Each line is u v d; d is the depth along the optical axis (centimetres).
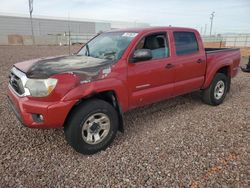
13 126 457
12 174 313
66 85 329
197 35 523
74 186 292
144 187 289
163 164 335
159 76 439
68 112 334
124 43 416
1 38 5138
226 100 641
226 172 314
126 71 388
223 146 384
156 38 444
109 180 303
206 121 490
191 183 294
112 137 383
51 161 345
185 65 485
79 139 347
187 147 381
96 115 360
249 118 506
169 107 577
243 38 3756
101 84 357
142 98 422
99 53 436
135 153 366
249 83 863
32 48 3309
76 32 7431
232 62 607
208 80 546
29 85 330
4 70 1104
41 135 423
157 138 415
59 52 2464
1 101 605
